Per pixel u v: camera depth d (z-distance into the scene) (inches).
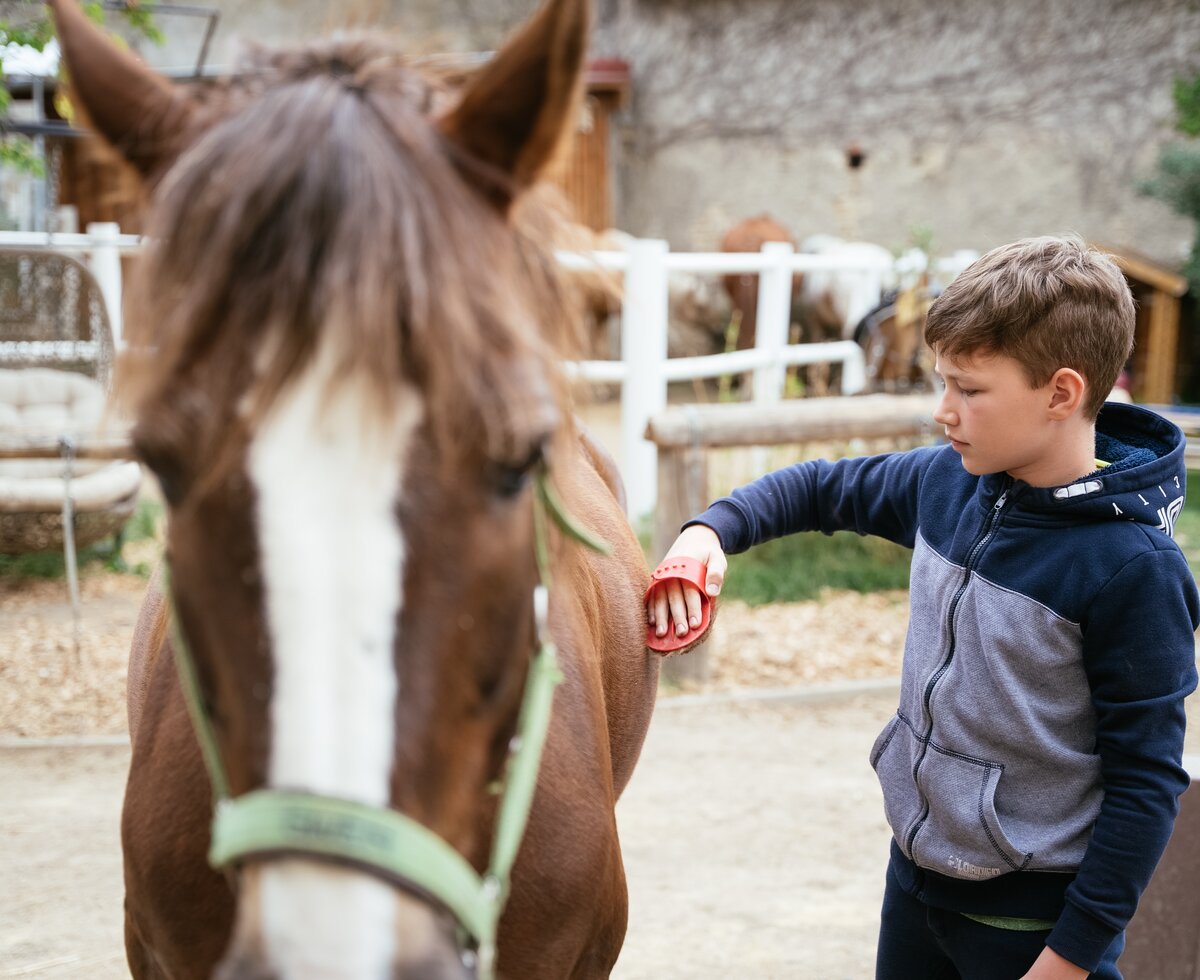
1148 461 62.7
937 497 68.2
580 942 59.6
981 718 61.8
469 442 38.1
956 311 60.0
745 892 121.9
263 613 36.8
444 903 38.5
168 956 57.0
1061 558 60.1
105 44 46.1
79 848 130.0
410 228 38.1
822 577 226.1
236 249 37.9
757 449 247.4
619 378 256.5
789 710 173.8
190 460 37.9
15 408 216.4
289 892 36.1
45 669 180.7
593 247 52.1
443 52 52.9
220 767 44.0
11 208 389.4
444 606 38.1
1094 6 472.4
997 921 63.5
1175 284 439.8
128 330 40.7
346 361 36.4
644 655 81.6
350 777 36.2
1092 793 61.1
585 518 75.2
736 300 469.1
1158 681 57.7
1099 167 477.7
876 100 509.4
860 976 106.5
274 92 42.1
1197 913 88.4
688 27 533.6
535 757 46.8
